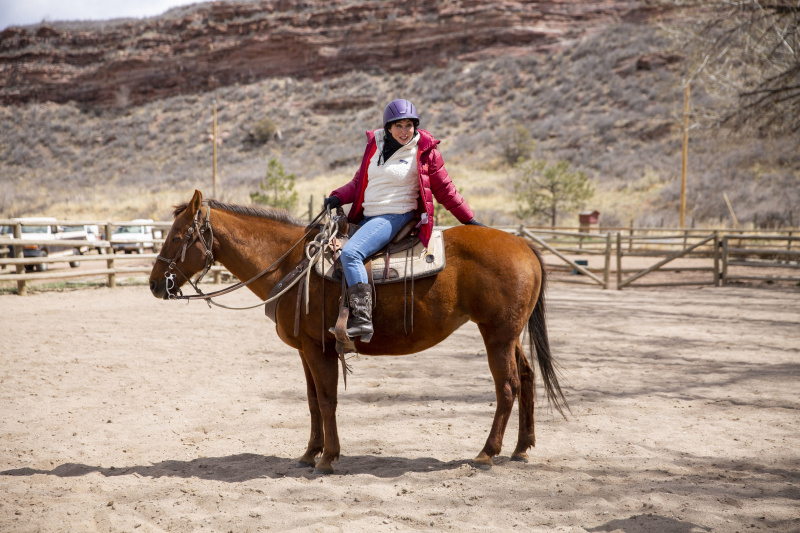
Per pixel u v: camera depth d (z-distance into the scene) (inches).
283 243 183.8
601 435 205.5
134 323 420.8
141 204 1827.0
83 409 232.1
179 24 3378.4
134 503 151.5
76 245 571.5
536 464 179.0
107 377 279.0
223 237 182.2
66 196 2062.0
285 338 180.7
